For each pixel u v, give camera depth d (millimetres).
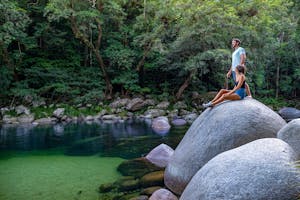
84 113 16703
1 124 14625
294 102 22938
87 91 18516
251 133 5270
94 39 19609
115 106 17672
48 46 19234
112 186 6355
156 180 6586
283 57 23984
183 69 18281
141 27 17953
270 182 3385
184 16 16016
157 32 17000
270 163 3539
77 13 15516
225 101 6055
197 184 3895
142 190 6086
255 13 17031
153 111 17328
